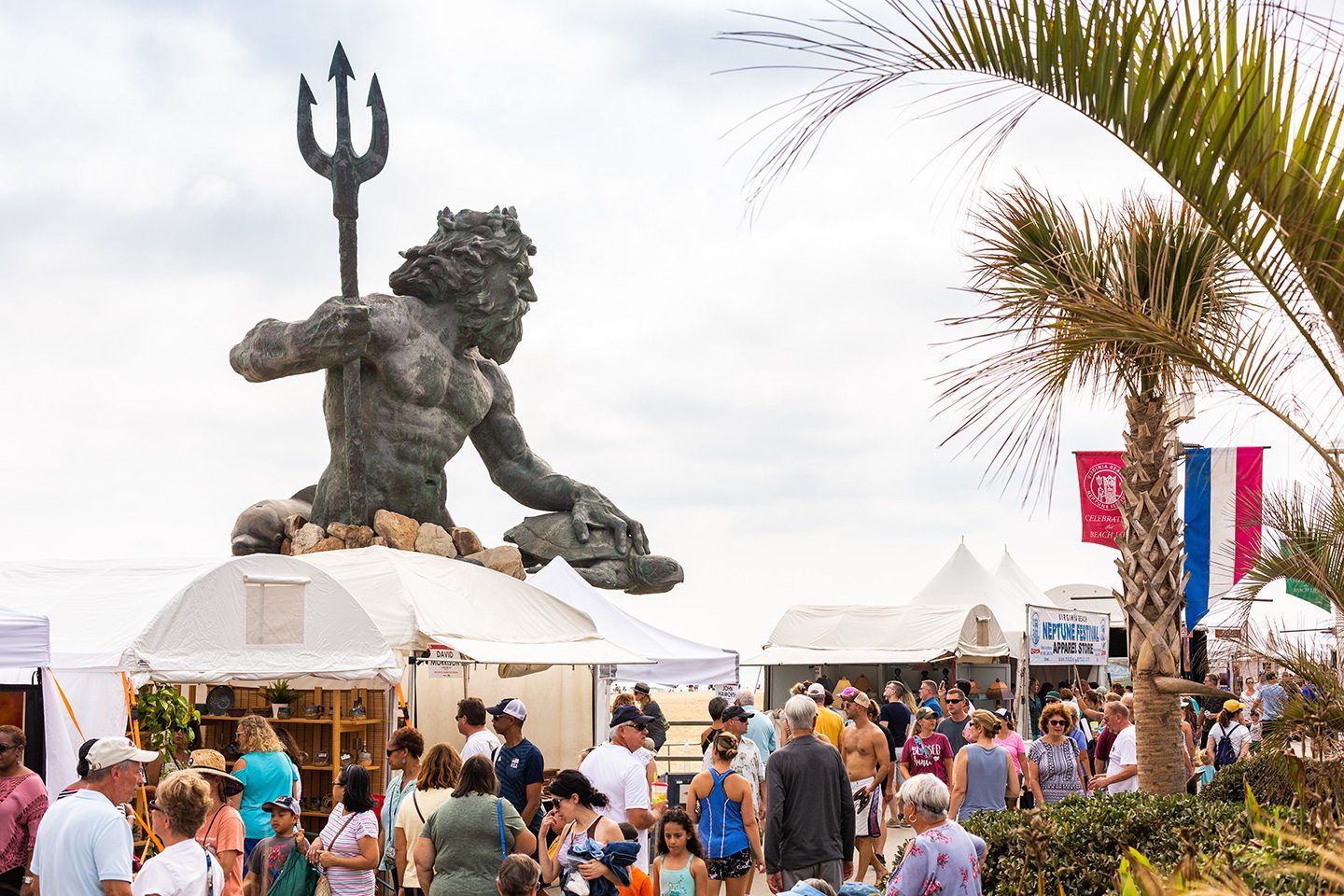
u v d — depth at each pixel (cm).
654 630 1858
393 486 2219
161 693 1200
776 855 927
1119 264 587
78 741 1121
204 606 1204
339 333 2119
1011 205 605
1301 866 608
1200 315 566
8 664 950
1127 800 920
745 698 1521
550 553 2469
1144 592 1045
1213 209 481
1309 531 743
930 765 1359
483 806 791
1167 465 1045
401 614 1523
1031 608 2078
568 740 1936
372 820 884
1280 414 536
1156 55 473
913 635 2467
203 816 669
